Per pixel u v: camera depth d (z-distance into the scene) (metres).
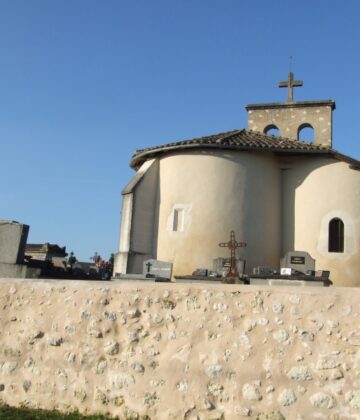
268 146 18.77
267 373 5.78
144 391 6.18
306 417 5.53
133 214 18.78
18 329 7.02
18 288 7.22
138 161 21.22
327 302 5.81
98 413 6.30
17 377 6.83
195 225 18.58
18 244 14.73
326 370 5.60
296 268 16.06
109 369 6.42
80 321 6.72
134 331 6.44
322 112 25.41
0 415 6.30
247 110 26.34
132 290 6.61
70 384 6.55
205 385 5.95
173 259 18.62
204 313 6.23
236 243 16.92
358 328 5.61
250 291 6.14
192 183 18.94
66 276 16.80
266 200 19.03
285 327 5.88
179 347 6.19
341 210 18.56
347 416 5.41
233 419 5.75
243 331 6.01
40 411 6.49
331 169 18.95
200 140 19.14
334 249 18.47
